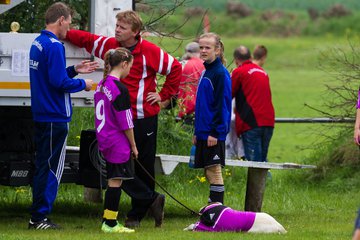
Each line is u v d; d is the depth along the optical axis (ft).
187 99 117.08
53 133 76.02
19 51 78.89
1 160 84.79
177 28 115.85
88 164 86.28
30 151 85.81
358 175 116.26
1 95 78.69
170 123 118.21
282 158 157.38
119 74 75.51
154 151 80.38
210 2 538.88
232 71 120.06
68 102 76.89
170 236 73.56
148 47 79.41
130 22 78.48
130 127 75.05
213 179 82.64
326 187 115.85
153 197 80.23
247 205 91.81
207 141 81.61
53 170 76.74
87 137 86.22
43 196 76.95
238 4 559.79
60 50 75.25
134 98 78.79
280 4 592.60
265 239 72.79
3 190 105.70
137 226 80.59
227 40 490.90
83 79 77.66
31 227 77.97
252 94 115.34
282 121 119.85
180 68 80.74
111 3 85.87
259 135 115.55
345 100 117.39
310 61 410.52
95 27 85.25
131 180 79.71
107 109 75.05
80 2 102.42
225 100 81.41
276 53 444.14
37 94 75.72
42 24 100.89
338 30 542.16
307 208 100.78
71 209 96.07
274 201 105.81
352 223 87.66
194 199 105.81
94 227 81.15
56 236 72.79
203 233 75.72
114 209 76.43
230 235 74.28
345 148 119.03
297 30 540.52
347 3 597.52
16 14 99.50
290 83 326.03
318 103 239.71
